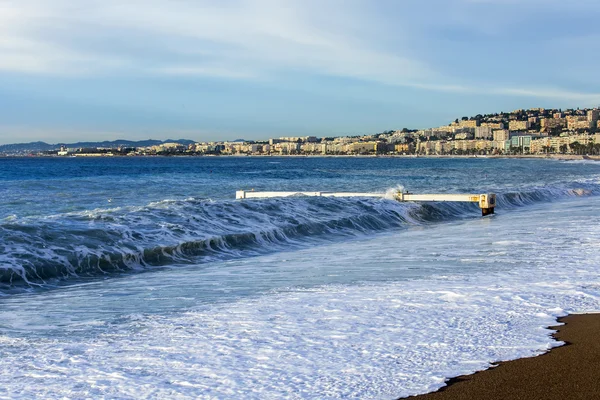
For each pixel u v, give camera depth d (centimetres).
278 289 939
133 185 4700
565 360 546
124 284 1042
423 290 884
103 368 553
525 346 590
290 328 680
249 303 830
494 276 995
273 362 560
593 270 1030
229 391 488
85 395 485
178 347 618
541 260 1160
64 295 945
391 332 654
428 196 2566
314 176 7400
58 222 1378
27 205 2827
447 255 1288
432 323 687
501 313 727
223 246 1462
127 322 738
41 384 511
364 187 4678
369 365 545
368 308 771
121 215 1546
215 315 759
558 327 660
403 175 7719
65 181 5234
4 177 6500
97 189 4134
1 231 1213
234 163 18338
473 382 495
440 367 534
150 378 523
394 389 484
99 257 1172
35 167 11844
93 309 827
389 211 2219
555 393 467
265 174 8156
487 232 1747
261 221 1745
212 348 610
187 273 1152
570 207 2666
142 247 1277
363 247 1522
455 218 2388
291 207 2022
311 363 555
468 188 4228
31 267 1061
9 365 565
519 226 1881
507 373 514
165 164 16025
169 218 1591
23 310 825
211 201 1891
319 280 1018
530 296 820
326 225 1855
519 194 3111
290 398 471
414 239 1670
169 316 764
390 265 1171
